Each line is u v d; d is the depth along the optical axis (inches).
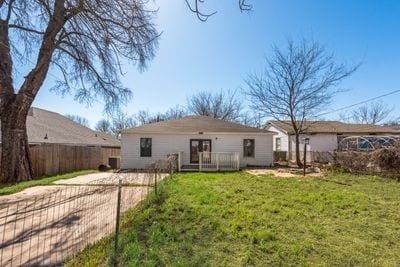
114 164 952.3
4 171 510.9
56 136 918.4
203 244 185.0
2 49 510.6
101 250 170.1
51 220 243.8
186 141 825.5
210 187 415.8
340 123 1245.7
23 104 527.8
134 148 813.9
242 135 842.2
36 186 451.8
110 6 342.0
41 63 531.2
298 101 995.3
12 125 522.3
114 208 286.5
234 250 176.9
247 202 308.2
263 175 606.5
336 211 276.7
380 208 292.8
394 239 201.8
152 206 281.9
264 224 228.4
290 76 844.0
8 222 239.0
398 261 165.8
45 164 634.8
